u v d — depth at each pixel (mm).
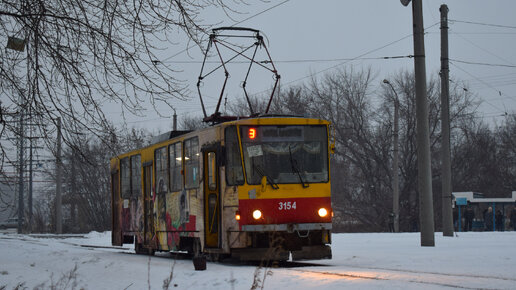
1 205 13039
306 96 63125
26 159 12672
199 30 12234
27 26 11938
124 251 29031
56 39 12125
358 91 61406
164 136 22781
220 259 18516
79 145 12586
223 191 18000
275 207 17656
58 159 12758
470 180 66625
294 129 18234
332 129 18547
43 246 30938
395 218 46375
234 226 17641
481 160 66312
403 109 59969
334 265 16922
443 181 32188
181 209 20688
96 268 17141
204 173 19016
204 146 19031
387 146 60438
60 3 12078
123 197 26922
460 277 12438
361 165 59844
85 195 61219
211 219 18828
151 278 14469
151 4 11922
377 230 59688
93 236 50156
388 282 11320
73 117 12281
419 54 23578
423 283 11125
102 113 12391
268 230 17484
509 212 53969
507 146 71062
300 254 17703
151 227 23531
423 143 23359
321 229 17984
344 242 28203
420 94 23516
